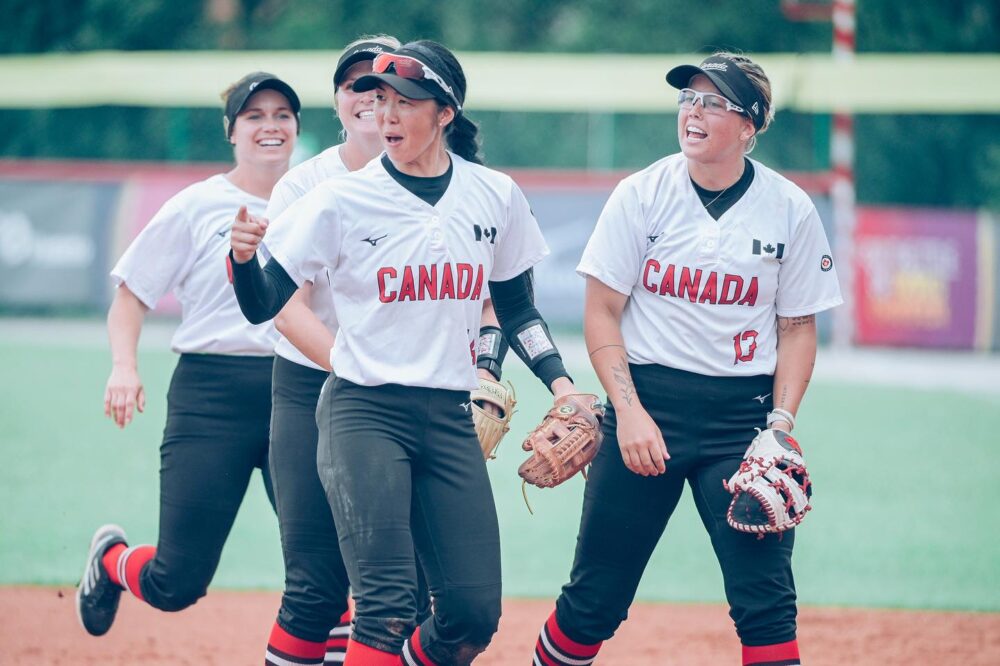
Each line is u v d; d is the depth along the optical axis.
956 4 101.75
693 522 34.81
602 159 96.38
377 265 15.66
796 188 17.12
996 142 99.44
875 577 28.70
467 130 16.81
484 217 16.20
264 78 19.61
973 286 66.56
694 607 26.20
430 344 15.80
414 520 15.95
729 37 102.25
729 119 16.23
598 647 17.77
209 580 19.58
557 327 66.75
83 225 69.69
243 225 14.34
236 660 21.94
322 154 18.50
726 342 16.81
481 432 17.48
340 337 15.99
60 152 98.38
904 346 66.50
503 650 22.61
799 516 16.11
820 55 101.75
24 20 104.75
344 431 15.66
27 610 24.75
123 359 19.50
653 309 17.02
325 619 17.08
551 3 105.75
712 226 16.69
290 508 17.09
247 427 19.20
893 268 66.56
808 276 17.02
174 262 19.69
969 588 27.78
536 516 34.41
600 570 17.27
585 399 17.44
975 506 35.72
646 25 102.31
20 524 31.67
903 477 38.94
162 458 19.45
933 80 68.06
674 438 16.91
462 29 105.12
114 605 20.95
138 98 77.44
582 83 73.62
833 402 51.88
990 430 46.62
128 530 31.25
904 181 99.94
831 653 22.86
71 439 41.94
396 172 15.90
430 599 18.86
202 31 107.12
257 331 19.12
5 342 62.91
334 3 107.00
